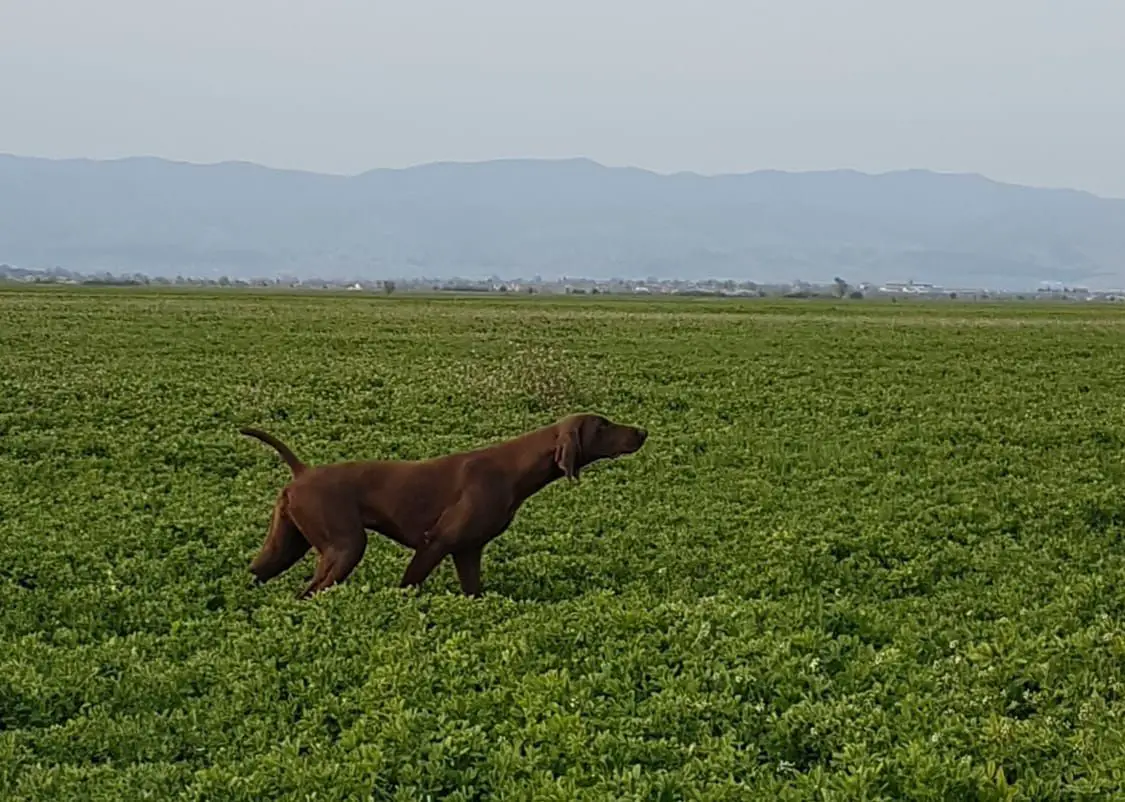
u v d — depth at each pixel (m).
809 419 26.52
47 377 30.89
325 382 31.31
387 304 91.94
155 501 17.16
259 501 17.27
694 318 71.19
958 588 13.53
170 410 25.64
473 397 28.42
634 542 15.26
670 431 24.53
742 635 10.56
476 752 8.38
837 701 9.20
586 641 10.66
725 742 8.42
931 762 7.96
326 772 7.99
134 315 59.41
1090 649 10.31
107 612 12.13
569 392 28.91
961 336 55.38
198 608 12.29
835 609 12.02
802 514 17.00
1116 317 87.38
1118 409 28.91
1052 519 16.77
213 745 8.88
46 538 14.66
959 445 23.05
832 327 62.16
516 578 13.64
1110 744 8.40
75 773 8.22
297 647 10.57
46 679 9.87
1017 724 8.68
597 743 8.43
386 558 13.88
